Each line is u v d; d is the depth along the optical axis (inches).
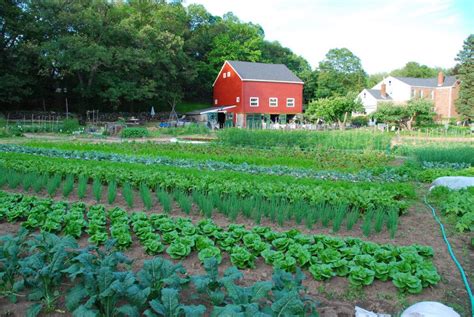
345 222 295.4
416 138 1064.8
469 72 2004.2
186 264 214.8
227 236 238.7
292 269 202.5
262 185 357.1
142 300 148.5
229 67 2007.9
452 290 191.5
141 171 426.9
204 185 354.0
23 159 545.6
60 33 1716.3
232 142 870.4
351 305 178.2
